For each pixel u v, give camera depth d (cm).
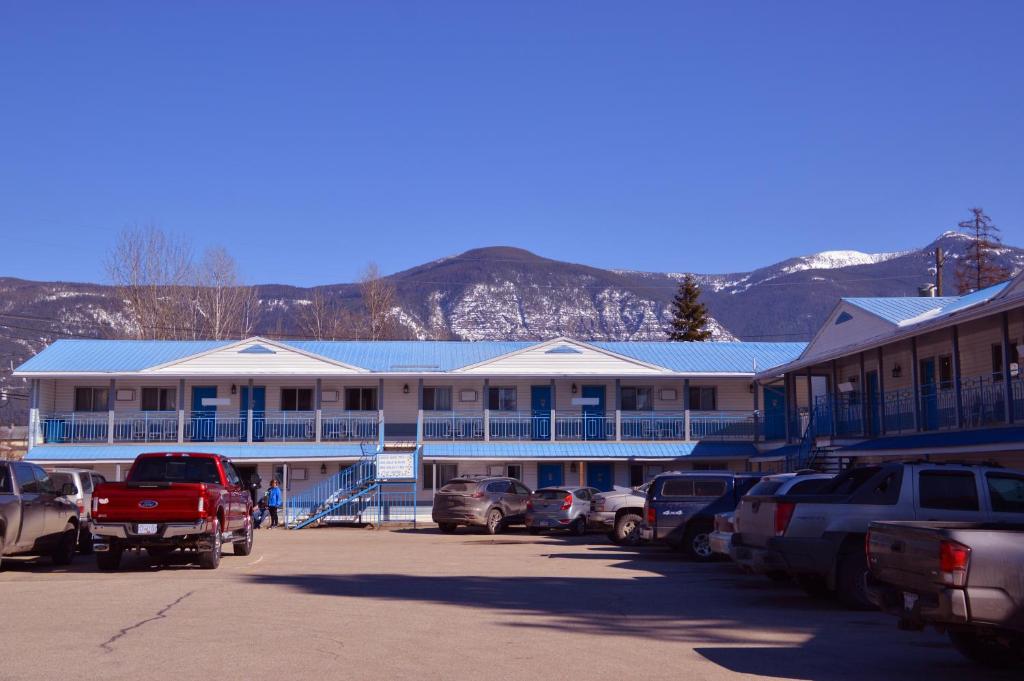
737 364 4372
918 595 889
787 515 1365
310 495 4075
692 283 8838
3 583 1566
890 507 1326
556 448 4138
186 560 2072
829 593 1432
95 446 4022
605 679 849
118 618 1166
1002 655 930
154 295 6606
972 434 2309
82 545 2278
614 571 1838
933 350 3011
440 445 4119
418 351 4522
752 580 1684
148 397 4212
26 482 1853
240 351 4116
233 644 992
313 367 4128
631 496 2641
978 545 845
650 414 4309
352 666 887
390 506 4075
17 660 907
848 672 901
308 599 1355
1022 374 2381
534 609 1274
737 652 991
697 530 2088
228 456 3934
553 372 4206
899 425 2806
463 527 3628
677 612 1273
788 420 3753
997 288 2973
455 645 997
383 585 1548
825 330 3569
